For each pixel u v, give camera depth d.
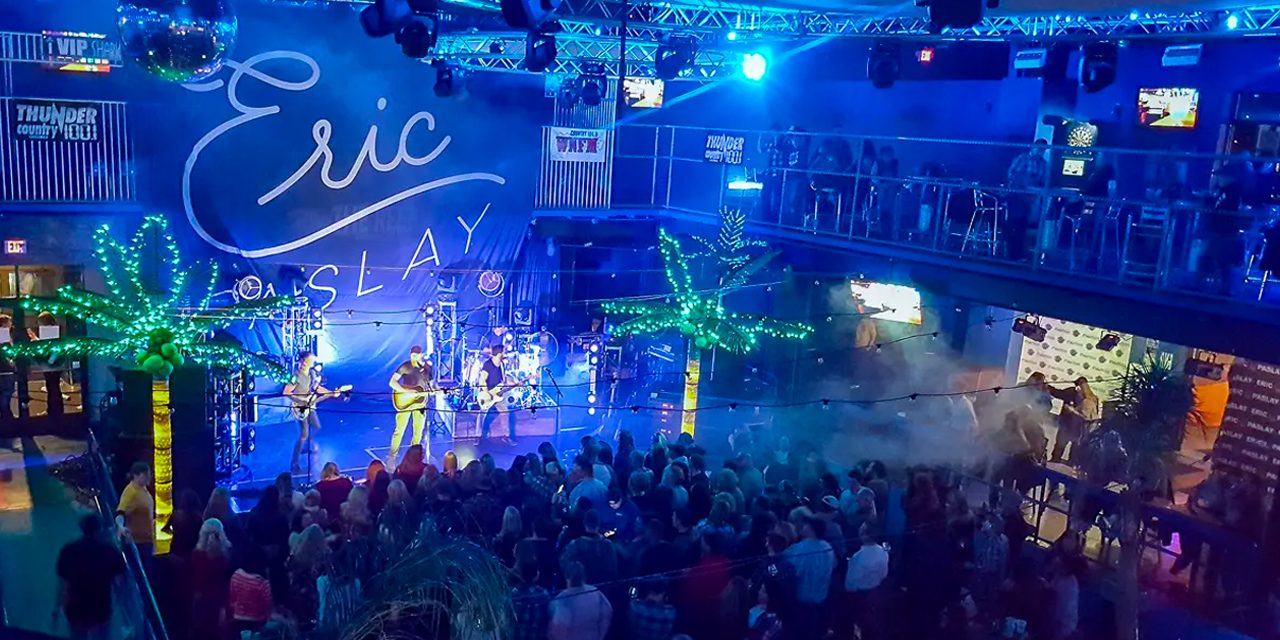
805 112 16.94
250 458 12.96
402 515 7.53
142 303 9.98
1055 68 12.49
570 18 11.62
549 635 6.43
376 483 9.01
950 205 13.58
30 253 12.01
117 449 10.17
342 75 13.77
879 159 14.49
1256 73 12.01
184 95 12.79
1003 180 14.48
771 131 14.87
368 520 7.92
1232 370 11.89
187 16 4.90
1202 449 14.60
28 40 11.99
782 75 17.16
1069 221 12.78
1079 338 14.80
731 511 8.36
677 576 7.38
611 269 16.86
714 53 15.25
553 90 15.19
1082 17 11.88
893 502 9.46
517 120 15.20
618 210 16.31
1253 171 11.84
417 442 13.05
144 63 5.05
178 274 10.67
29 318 12.32
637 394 15.95
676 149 17.58
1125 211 12.27
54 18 12.20
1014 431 12.20
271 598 6.91
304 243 13.91
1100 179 12.54
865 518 8.65
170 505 9.90
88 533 6.82
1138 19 11.68
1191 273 10.80
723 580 7.41
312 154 13.74
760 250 14.88
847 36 12.75
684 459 9.47
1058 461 12.63
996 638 8.22
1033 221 12.98
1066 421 12.48
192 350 10.20
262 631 6.31
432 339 14.84
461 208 15.02
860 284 15.95
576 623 6.42
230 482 11.93
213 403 10.66
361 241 14.33
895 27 12.56
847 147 14.90
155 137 12.72
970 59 12.80
